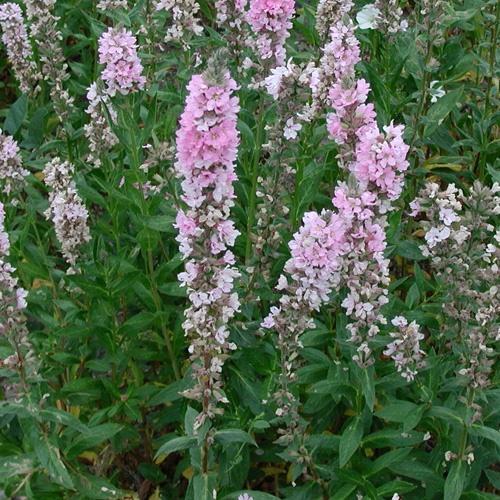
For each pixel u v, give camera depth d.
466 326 0.52
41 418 0.47
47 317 0.60
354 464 0.52
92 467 0.61
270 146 0.57
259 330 0.55
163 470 0.62
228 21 0.66
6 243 0.48
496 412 0.51
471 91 0.73
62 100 0.71
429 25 0.64
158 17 0.75
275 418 0.52
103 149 0.65
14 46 0.76
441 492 0.53
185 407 0.57
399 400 0.53
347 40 0.57
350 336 0.51
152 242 0.58
